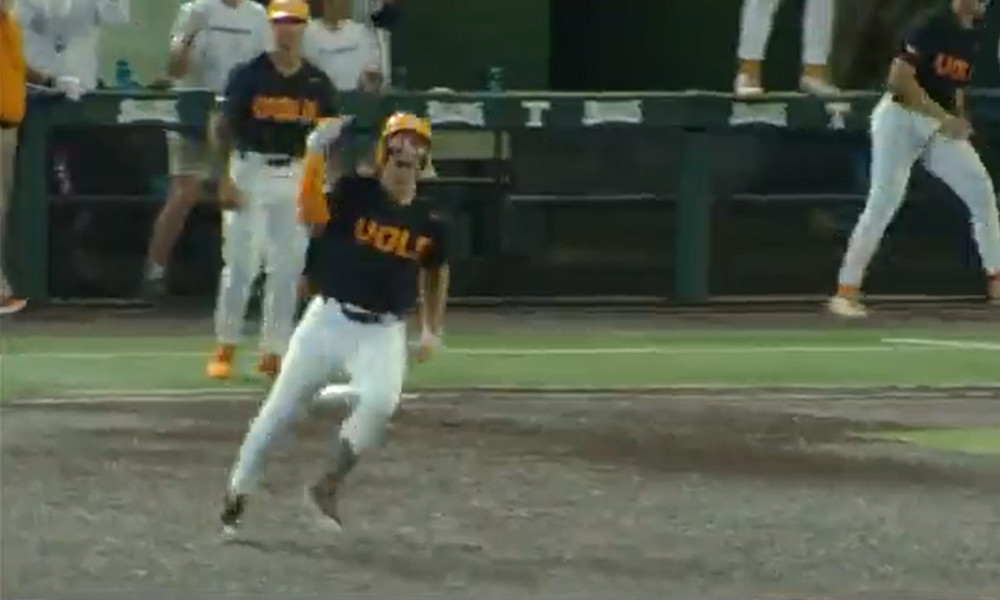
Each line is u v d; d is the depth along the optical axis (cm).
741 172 5503
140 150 5309
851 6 6181
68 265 5325
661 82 7106
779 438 3653
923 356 4641
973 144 5391
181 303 5341
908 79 4759
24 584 2602
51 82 5181
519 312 5381
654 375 4341
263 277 5169
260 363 4116
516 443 3578
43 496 3116
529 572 2695
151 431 3641
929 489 3238
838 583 2650
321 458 3434
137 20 5884
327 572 2688
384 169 2755
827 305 5488
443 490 3194
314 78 3903
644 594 2586
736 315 5334
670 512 3059
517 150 5425
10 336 4819
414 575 2675
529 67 6638
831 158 5528
